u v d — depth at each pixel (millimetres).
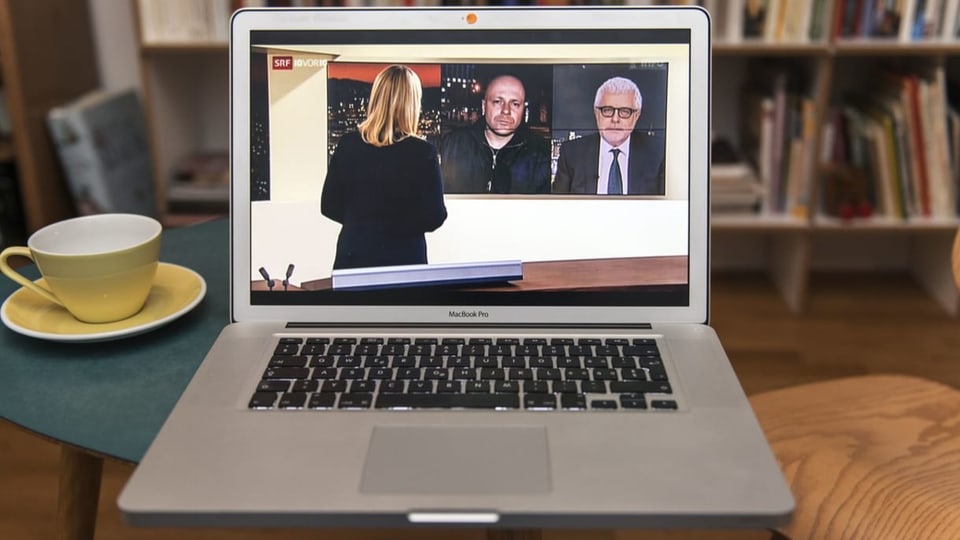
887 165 2252
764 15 2141
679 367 799
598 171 896
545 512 610
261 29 894
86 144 2193
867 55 2266
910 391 1121
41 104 2189
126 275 855
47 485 1710
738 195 2307
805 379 2086
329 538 1589
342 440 690
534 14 894
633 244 892
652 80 892
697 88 890
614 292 890
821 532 871
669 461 663
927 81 2207
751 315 2418
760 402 1104
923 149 2227
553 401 744
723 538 1568
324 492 627
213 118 2521
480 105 897
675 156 892
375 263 894
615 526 616
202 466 655
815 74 2209
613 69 893
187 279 976
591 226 894
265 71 894
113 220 935
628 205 893
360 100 898
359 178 898
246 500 619
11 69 2080
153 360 833
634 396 752
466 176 898
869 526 874
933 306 2469
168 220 2289
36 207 2203
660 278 891
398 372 789
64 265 826
